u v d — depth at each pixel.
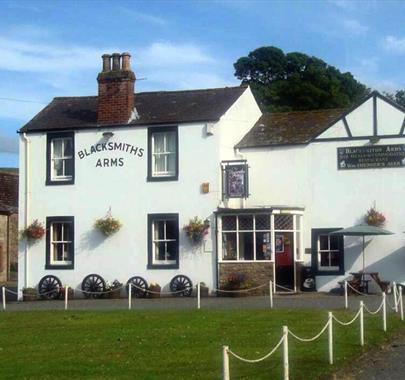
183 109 32.19
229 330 19.11
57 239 33.34
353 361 15.28
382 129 29.94
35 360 15.78
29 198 33.62
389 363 15.16
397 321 20.48
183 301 28.48
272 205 31.30
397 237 29.56
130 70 32.59
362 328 16.89
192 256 31.16
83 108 34.38
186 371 14.20
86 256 32.62
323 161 30.70
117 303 28.66
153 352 16.31
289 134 31.72
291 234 30.58
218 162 31.05
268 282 29.84
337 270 30.17
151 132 32.09
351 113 30.41
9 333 19.91
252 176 31.73
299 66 57.81
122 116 32.50
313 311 22.52
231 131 31.89
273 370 14.13
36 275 33.22
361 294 28.95
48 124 33.59
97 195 32.72
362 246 29.98
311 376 13.67
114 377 13.80
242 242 30.53
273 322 20.23
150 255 31.73
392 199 29.67
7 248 47.38
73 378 13.84
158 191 31.83
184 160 31.55
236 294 29.91
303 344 16.80
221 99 32.41
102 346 17.30
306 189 30.84
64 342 18.09
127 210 32.25
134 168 32.25
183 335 18.48
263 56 58.41
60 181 33.22
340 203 30.34
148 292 31.25
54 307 27.59
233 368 14.38
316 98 55.19
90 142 32.94
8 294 36.12
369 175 30.03
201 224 30.88
